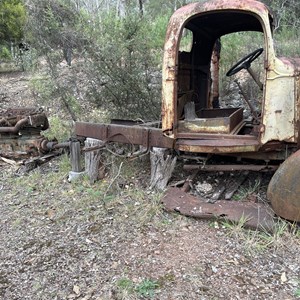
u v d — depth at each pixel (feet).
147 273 9.26
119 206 12.85
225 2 11.44
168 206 12.03
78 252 10.33
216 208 11.57
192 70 16.22
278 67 11.05
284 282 8.77
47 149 17.90
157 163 13.67
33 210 13.10
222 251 10.02
